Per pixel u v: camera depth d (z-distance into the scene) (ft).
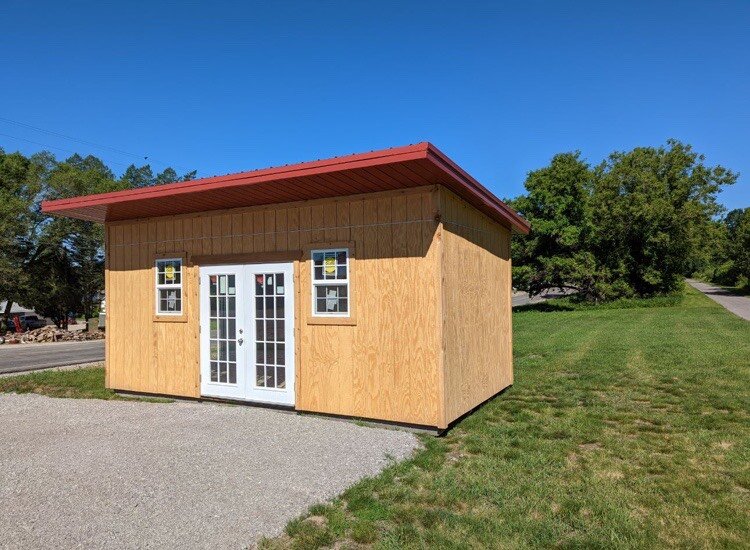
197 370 23.88
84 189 98.84
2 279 82.33
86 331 74.02
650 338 45.68
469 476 13.96
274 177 17.83
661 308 89.97
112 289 26.73
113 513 11.78
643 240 101.30
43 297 94.22
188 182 19.77
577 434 17.84
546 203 93.81
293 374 21.31
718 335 46.26
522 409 21.90
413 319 18.84
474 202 21.61
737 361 32.07
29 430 18.99
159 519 11.48
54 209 23.68
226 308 23.13
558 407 22.21
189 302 24.17
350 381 19.99
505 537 10.65
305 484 13.34
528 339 48.29
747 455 15.35
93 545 10.39
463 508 12.13
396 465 14.83
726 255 139.74
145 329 25.57
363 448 16.21
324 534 10.72
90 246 98.78
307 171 17.20
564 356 36.86
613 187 104.99
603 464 14.89
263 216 22.21
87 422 19.86
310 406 20.80
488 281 24.34
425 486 13.33
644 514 11.71
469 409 21.02
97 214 25.00
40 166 99.45
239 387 22.72
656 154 117.29
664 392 24.50
